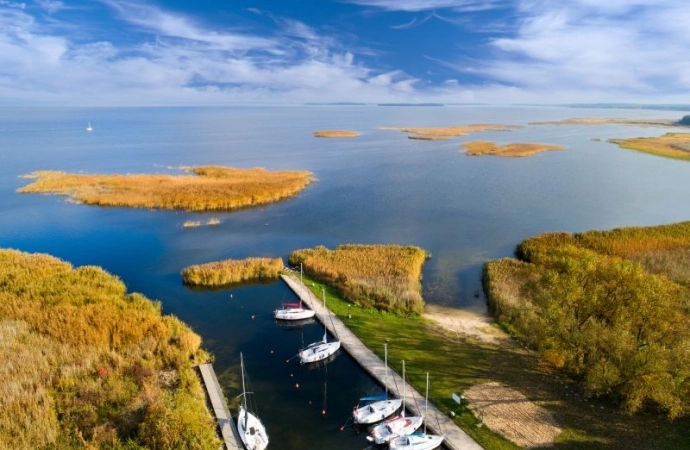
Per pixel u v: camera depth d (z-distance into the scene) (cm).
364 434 3338
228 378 3984
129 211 9338
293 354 4375
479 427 3256
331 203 10244
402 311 5119
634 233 7256
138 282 6003
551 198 10619
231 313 5181
